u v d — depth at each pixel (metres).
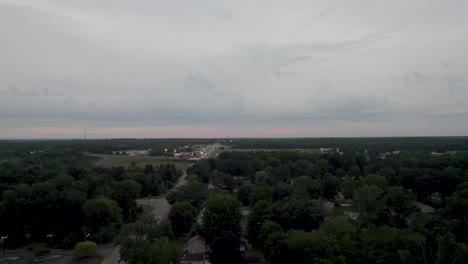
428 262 60.81
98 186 130.50
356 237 71.38
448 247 60.66
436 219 81.19
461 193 93.25
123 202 124.06
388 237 66.62
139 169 197.50
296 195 116.06
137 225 71.56
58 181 116.69
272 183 168.38
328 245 63.88
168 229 78.94
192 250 88.00
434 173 137.00
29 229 101.44
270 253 73.69
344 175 194.25
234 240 79.12
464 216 81.19
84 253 83.94
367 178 135.50
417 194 139.50
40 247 92.25
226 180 182.88
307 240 66.06
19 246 95.56
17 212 99.25
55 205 102.75
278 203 104.75
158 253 64.81
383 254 62.31
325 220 78.50
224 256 76.81
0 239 97.81
